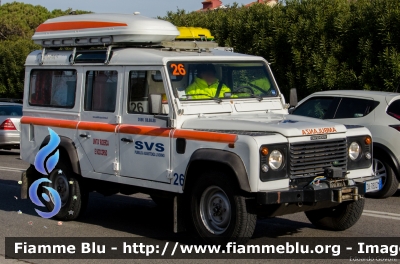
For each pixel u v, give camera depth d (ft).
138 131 25.08
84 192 28.86
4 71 92.94
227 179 22.03
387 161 33.81
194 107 24.43
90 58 27.78
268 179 21.12
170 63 24.41
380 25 46.44
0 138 59.16
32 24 155.74
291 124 22.65
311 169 22.36
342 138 23.34
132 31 25.93
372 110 34.45
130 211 32.45
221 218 22.76
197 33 34.60
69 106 28.76
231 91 26.03
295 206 22.58
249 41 57.41
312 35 51.49
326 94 36.86
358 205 25.43
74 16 29.19
